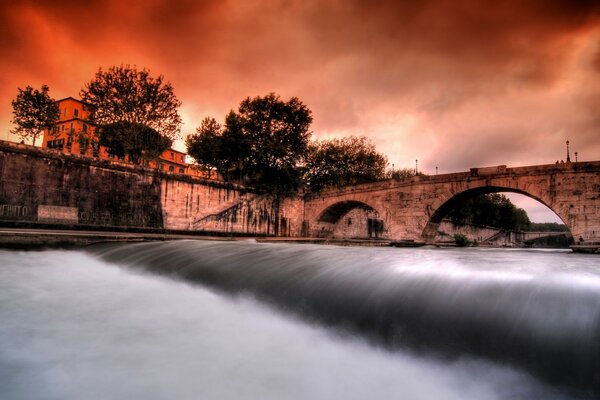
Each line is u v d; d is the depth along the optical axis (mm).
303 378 4266
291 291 7133
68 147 55781
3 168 21859
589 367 3795
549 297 4781
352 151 55656
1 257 12727
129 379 4238
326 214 47281
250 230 39094
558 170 27078
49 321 6266
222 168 46344
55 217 23797
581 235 25766
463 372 4371
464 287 5562
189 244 14758
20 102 37062
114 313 6727
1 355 4875
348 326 5766
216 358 4781
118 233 23656
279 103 43719
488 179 30594
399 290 5965
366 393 3924
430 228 35594
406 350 5016
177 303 7398
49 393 3938
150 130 38688
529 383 4027
